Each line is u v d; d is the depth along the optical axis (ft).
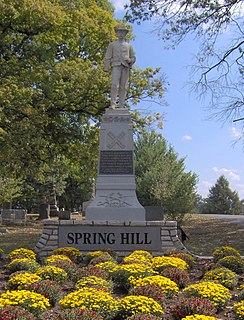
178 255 33.22
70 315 17.30
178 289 23.86
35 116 62.75
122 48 44.29
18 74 67.36
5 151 64.08
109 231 38.24
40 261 34.91
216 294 21.25
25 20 67.56
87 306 18.70
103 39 72.95
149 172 96.48
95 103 72.49
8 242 56.54
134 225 38.22
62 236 38.17
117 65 44.01
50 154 76.38
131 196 41.16
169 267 28.58
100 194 41.22
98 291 19.98
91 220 39.32
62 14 67.82
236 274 28.81
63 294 22.77
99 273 25.91
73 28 70.13
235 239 61.05
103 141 42.27
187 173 95.35
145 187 95.45
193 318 16.79
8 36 68.64
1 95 57.72
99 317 17.37
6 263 32.35
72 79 66.59
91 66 70.23
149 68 74.74
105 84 68.39
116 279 25.77
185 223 92.48
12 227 84.94
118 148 42.09
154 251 37.99
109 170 41.73
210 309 19.47
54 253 34.65
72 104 71.31
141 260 29.68
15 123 61.98
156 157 100.89
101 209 40.50
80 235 38.17
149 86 74.79
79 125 75.97
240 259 31.65
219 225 86.02
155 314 18.92
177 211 92.32
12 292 19.60
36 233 70.95
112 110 43.04
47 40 70.49
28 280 23.44
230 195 225.15
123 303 19.08
